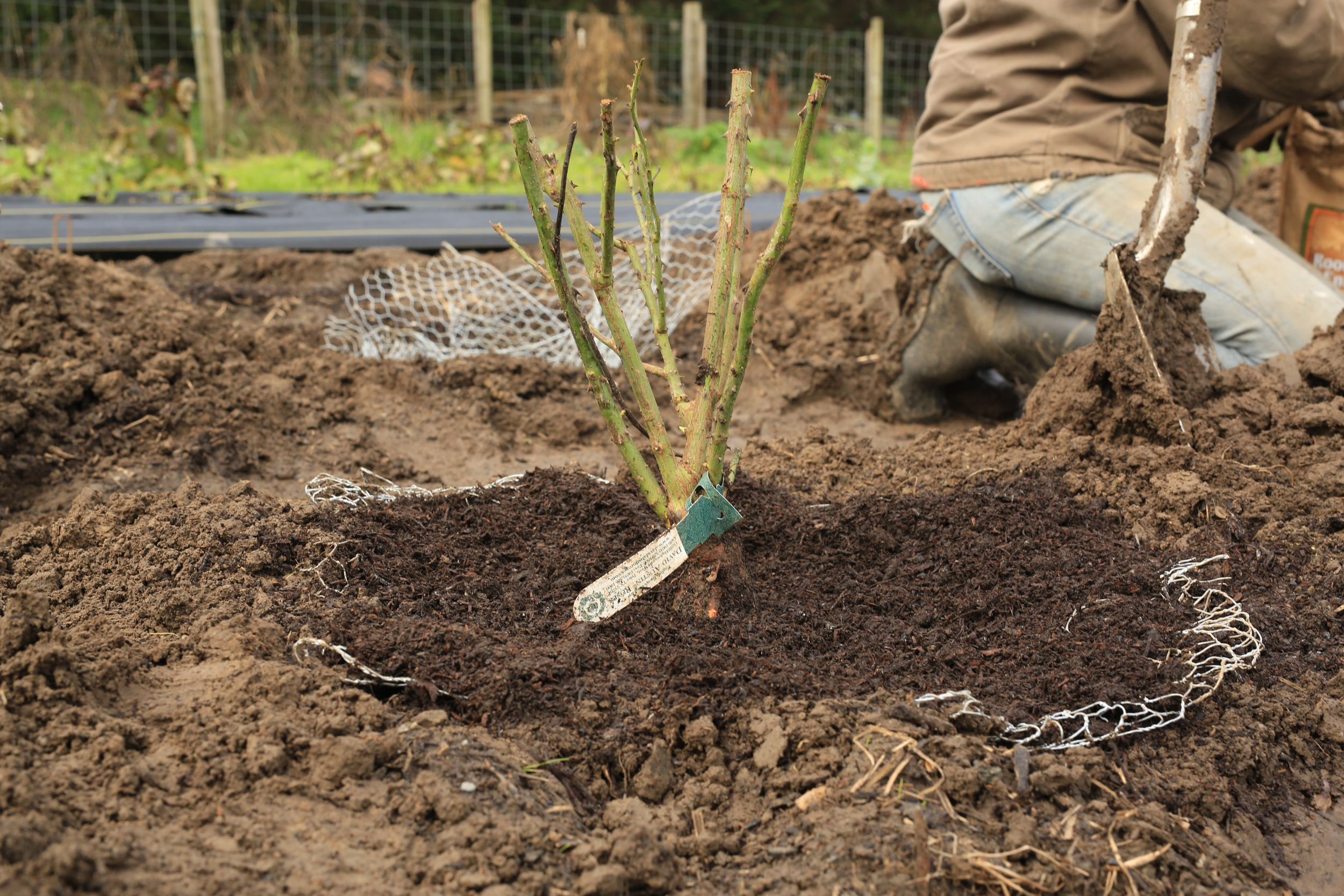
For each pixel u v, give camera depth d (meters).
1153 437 2.99
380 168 8.57
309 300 4.62
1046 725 1.85
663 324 2.04
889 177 10.21
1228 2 3.12
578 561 2.43
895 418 4.23
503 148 9.46
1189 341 3.13
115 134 7.66
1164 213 3.03
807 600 2.31
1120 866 1.58
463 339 4.42
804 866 1.56
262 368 3.67
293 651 1.96
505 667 1.91
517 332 4.48
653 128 11.42
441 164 9.04
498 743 1.75
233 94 11.10
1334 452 2.82
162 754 1.62
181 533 2.38
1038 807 1.67
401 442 3.46
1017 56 3.62
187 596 2.15
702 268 5.12
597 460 3.51
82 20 12.04
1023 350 3.83
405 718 1.79
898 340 4.14
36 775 1.50
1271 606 2.33
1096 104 3.54
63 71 10.91
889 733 1.77
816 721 1.80
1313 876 1.73
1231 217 3.95
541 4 16.16
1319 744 2.02
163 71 7.58
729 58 15.53
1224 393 3.09
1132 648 2.12
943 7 3.94
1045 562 2.45
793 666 1.98
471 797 1.60
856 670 2.01
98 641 1.95
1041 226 3.57
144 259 4.96
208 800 1.55
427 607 2.21
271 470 3.12
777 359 4.38
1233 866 1.66
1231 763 1.88
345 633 2.01
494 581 2.33
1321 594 2.41
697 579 2.13
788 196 1.75
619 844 1.53
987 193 3.70
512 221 6.26
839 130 13.03
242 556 2.31
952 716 1.83
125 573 2.27
